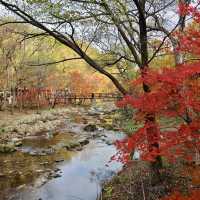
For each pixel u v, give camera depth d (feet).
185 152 23.72
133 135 25.34
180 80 21.54
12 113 136.05
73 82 194.59
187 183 34.04
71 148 73.36
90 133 94.02
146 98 23.65
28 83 157.07
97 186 46.70
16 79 140.15
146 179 38.73
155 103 23.12
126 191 38.06
